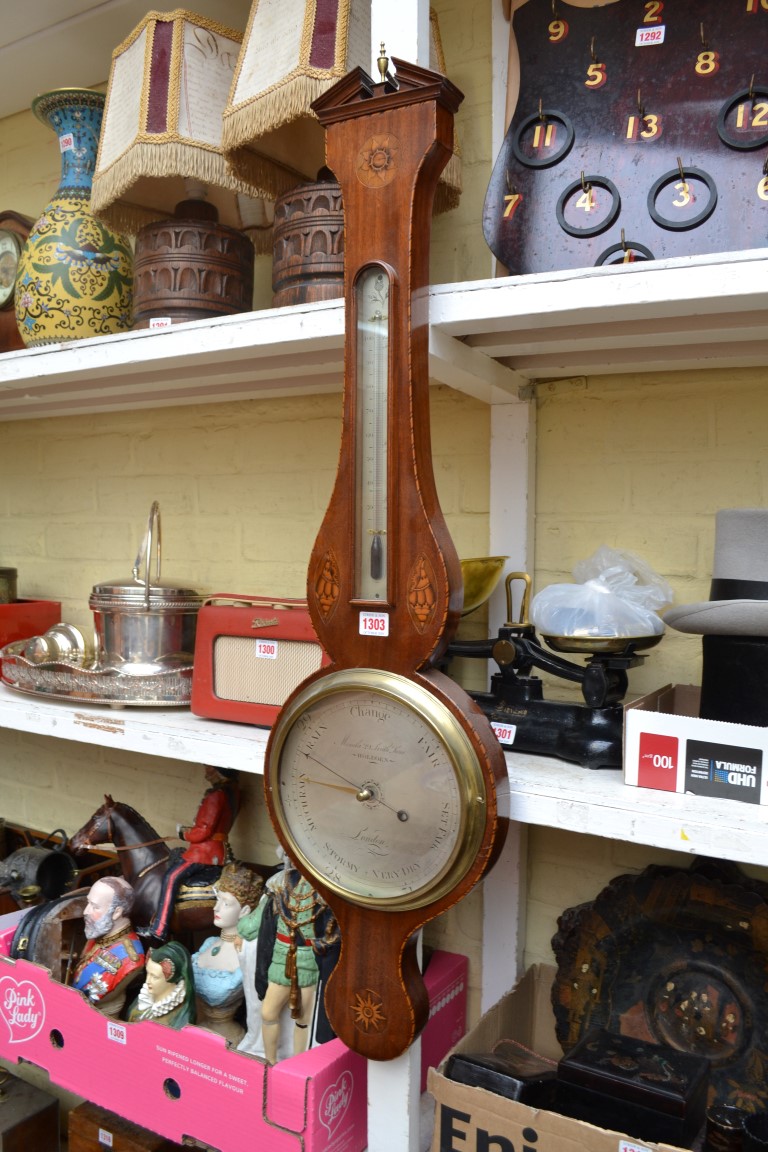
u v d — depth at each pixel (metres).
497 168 1.04
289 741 0.98
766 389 1.11
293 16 1.07
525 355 1.16
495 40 1.24
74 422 1.75
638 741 0.88
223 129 1.12
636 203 0.96
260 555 1.52
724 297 0.80
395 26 0.93
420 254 0.88
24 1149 1.48
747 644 0.87
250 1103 1.02
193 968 1.22
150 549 1.34
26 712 1.34
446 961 1.27
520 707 1.04
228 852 1.33
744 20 0.94
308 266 1.10
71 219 1.42
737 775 0.83
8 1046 1.27
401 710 0.89
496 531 1.25
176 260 1.23
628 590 1.05
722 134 0.93
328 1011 0.97
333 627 0.94
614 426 1.20
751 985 1.00
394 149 0.87
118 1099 1.14
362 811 0.93
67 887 1.56
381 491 0.90
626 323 0.98
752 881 1.03
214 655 1.22
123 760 1.71
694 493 1.16
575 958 1.10
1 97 1.76
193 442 1.59
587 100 1.01
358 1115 1.06
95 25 1.50
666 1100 0.87
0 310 1.61
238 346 1.07
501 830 0.88
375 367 0.90
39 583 1.81
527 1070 0.99
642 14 1.00
